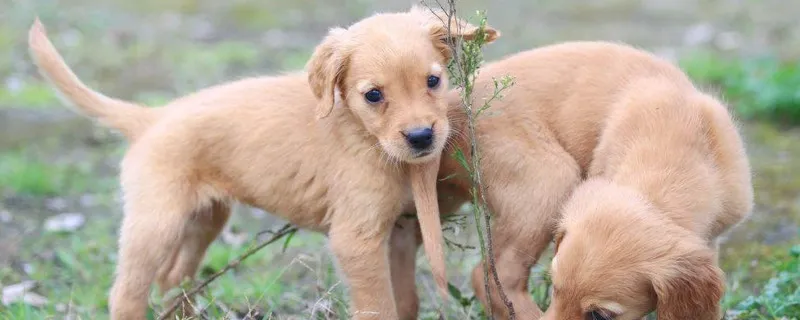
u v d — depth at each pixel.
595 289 5.76
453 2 6.46
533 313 6.71
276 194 7.04
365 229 6.78
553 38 16.16
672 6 18.55
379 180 6.71
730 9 18.06
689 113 6.59
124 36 16.88
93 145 12.20
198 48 16.12
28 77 14.62
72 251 8.98
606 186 6.25
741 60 13.91
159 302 7.59
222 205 7.39
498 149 6.78
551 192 6.73
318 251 8.66
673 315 5.70
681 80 7.02
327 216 6.97
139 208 6.98
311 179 6.91
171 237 6.97
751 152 10.96
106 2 19.23
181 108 7.23
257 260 8.82
